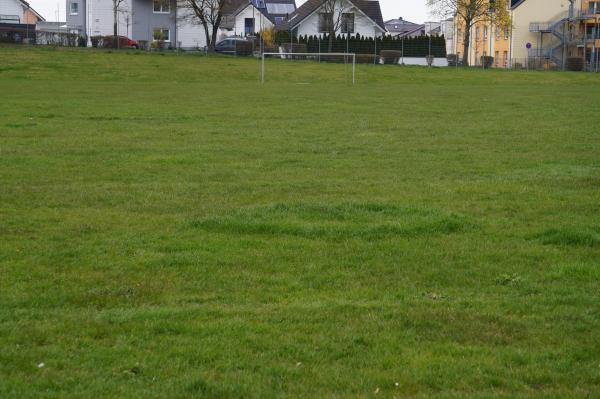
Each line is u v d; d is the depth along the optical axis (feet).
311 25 296.92
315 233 32.73
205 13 263.70
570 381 18.26
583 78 200.03
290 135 71.56
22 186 44.06
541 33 277.44
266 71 191.52
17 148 59.72
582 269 27.63
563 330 21.67
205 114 91.50
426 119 89.51
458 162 56.08
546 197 42.32
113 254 29.60
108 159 54.95
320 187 45.11
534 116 94.53
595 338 21.03
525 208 39.34
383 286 25.94
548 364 19.21
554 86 174.19
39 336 20.77
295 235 32.65
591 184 46.73
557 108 107.45
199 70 186.39
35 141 64.28
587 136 72.79
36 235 32.58
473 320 22.33
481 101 121.39
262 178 48.21
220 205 39.32
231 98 119.44
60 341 20.44
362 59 240.73
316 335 21.04
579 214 37.91
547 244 31.60
